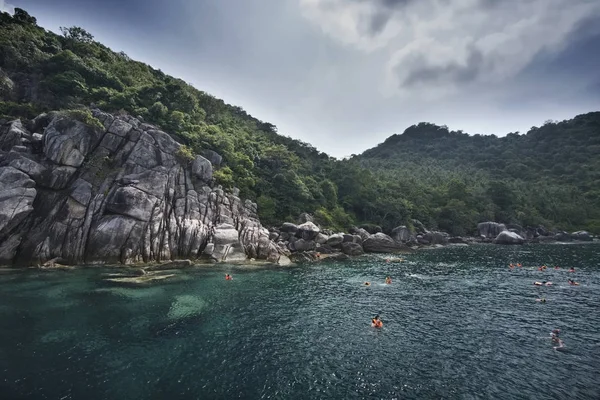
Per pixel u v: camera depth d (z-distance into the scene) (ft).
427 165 611.06
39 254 116.98
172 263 129.08
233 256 150.61
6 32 190.49
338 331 71.00
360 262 169.17
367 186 329.52
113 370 50.70
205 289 101.60
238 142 255.91
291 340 65.51
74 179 135.64
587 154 530.27
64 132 136.05
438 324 76.23
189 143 196.13
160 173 152.76
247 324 73.72
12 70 179.11
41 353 54.95
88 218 128.88
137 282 102.06
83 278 103.14
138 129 161.17
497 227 314.76
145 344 60.75
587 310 87.15
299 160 325.21
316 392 46.52
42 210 124.26
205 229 152.35
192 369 52.31
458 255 201.77
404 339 67.00
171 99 228.43
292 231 195.72
